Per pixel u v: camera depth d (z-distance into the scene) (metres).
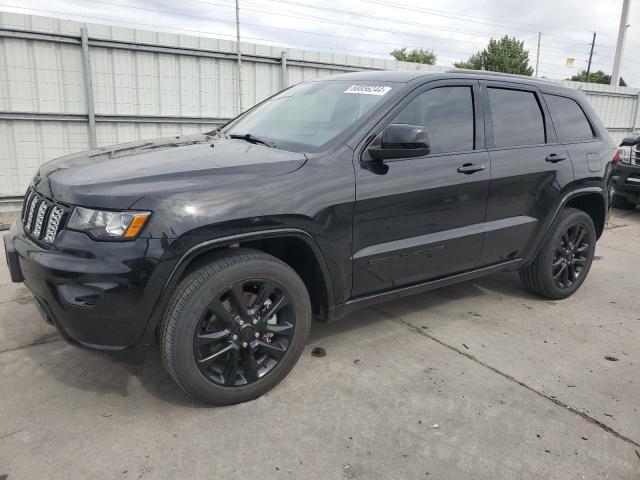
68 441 2.52
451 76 3.68
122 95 8.60
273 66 10.15
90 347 2.54
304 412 2.81
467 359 3.48
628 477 2.43
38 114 7.90
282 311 2.95
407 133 2.94
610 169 4.73
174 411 2.78
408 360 3.43
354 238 3.08
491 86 3.91
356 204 3.03
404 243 3.33
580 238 4.69
